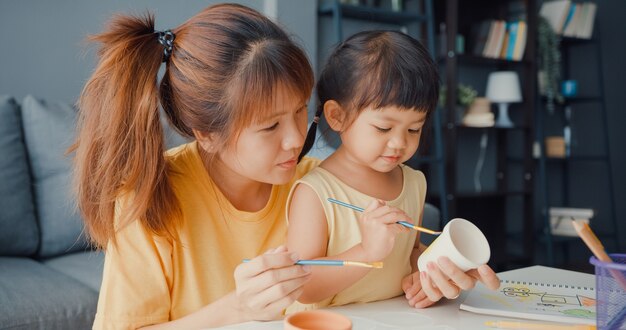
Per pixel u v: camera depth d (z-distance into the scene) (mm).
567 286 1010
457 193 3717
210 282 1039
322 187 1032
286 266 781
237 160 894
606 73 4551
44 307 1589
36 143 2270
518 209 4328
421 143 1137
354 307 924
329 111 1029
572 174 4645
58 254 2227
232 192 1082
